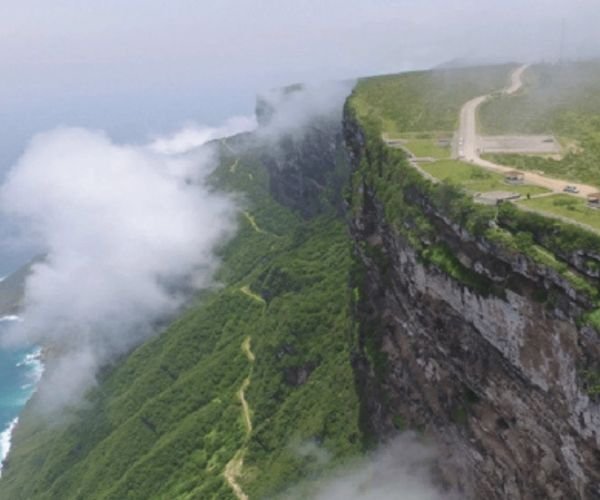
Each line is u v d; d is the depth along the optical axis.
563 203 82.88
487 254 84.12
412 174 105.38
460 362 93.94
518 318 79.62
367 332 132.50
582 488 73.75
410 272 103.12
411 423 115.75
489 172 102.56
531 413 81.12
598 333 67.12
